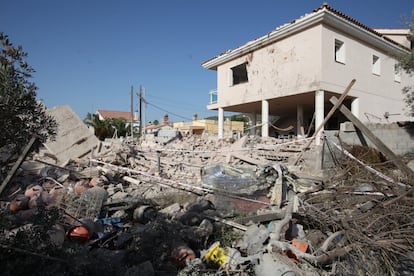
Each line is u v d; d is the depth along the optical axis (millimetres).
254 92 14719
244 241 4199
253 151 10664
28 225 3281
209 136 18688
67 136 10805
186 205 5887
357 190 5469
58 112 11234
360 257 3596
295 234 4332
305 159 8391
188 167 9336
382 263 3643
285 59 12906
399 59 10711
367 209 4676
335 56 12359
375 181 5652
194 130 39875
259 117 23406
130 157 10750
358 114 13086
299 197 5496
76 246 3555
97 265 3207
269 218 4965
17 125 2492
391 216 4160
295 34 12391
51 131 2764
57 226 3740
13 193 6051
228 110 19203
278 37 12992
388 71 14766
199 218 4883
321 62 11375
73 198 5289
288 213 4492
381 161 8477
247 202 5914
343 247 3697
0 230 2674
